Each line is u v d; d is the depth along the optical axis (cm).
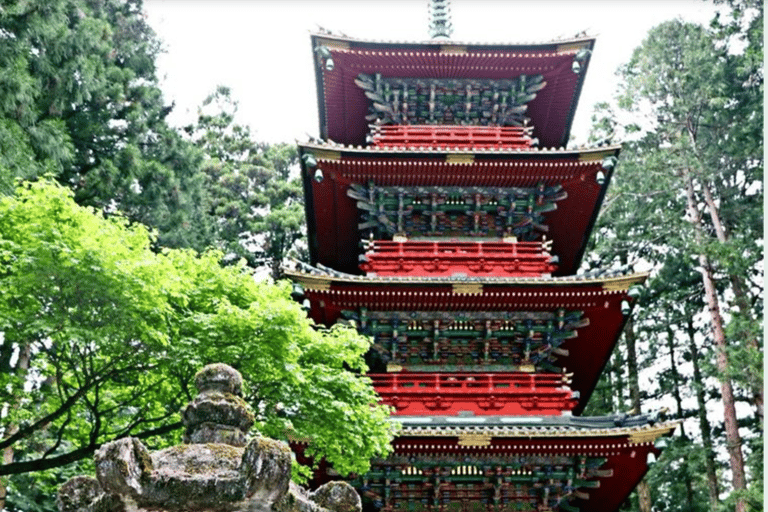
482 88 2836
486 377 2347
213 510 523
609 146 2495
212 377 614
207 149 4600
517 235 2688
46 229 1389
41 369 1703
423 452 2103
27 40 2381
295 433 1642
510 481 2150
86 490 568
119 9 3334
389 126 2812
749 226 3481
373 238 2762
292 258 2366
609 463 2159
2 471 1457
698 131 3806
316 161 2491
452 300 2345
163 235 3034
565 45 2681
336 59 2716
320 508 577
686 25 3772
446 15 3275
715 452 3434
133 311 1388
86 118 2839
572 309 2389
